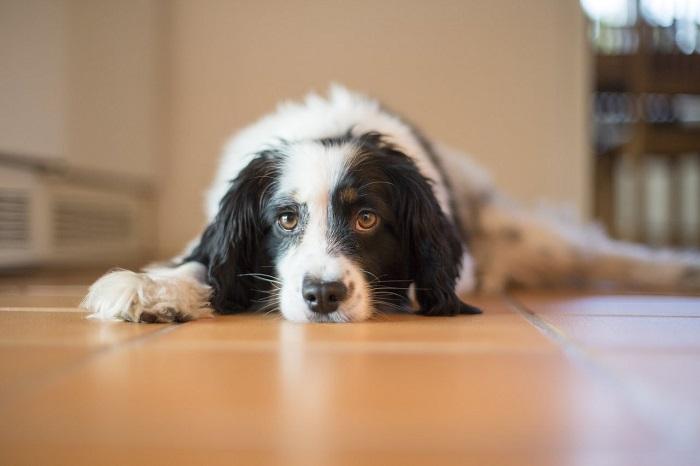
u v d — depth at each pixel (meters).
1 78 2.75
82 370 1.10
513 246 3.06
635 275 3.12
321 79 4.34
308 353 1.24
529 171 4.28
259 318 1.79
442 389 0.99
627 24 5.23
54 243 3.35
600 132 5.42
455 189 2.79
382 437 0.80
